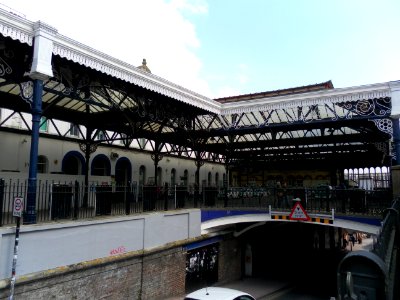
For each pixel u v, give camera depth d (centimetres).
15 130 1598
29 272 780
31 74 844
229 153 2470
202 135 1819
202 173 3238
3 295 718
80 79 1058
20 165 1627
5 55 887
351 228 1255
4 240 736
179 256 1291
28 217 826
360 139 1822
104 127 1689
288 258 2305
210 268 1534
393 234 659
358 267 295
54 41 879
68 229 881
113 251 1015
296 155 2803
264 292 1574
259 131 1705
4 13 779
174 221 1297
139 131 1741
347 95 1384
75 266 877
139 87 1216
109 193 1086
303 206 1398
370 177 1886
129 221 1084
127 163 2281
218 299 696
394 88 1300
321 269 2283
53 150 1784
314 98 1459
